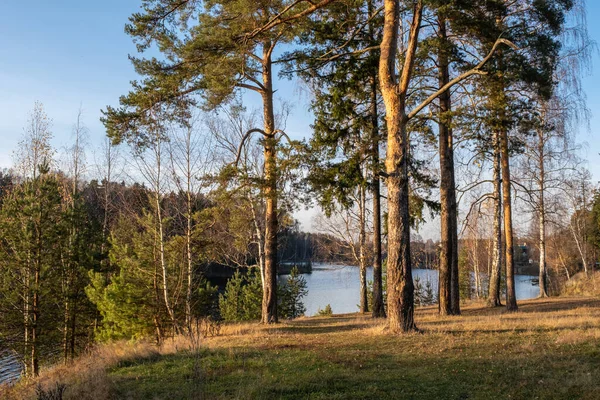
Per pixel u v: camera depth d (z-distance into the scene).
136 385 7.22
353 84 15.59
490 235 35.72
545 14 14.04
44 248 18.77
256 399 5.93
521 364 7.15
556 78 16.41
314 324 15.97
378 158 15.30
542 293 27.16
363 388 6.32
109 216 27.92
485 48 14.77
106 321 18.02
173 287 17.09
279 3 12.84
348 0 13.53
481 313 17.94
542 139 22.31
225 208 15.20
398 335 10.24
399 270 10.70
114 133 14.61
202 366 8.05
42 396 6.45
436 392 6.04
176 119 15.34
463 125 14.91
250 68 14.77
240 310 27.45
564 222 28.88
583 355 7.49
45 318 18.73
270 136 15.55
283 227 20.70
